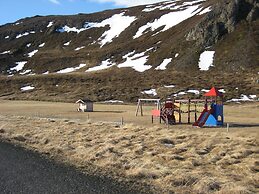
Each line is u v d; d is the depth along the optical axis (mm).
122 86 92500
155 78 95625
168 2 179000
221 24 112000
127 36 152125
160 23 150000
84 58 140250
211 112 36844
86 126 34781
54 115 53031
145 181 15914
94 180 16203
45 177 16797
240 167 17578
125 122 41125
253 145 23203
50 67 139125
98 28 173375
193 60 103000
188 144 23484
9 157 21500
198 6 150500
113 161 19312
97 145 23688
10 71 141625
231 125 37031
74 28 180375
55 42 170750
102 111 60438
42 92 97000
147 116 49500
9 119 44281
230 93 76438
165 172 16672
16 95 96938
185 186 15016
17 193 14398
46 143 26125
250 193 13781
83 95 88562
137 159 19688
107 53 136250
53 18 198250
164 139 25156
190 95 78500
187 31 120688
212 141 24312
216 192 14109
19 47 170625
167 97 79625
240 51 98750
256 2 113562
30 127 34938
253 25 107812
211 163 18797
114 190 14664
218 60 99438
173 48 116125
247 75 87812
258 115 48094
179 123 40031
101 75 107062
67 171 17906
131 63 118562
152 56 118500
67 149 23172
